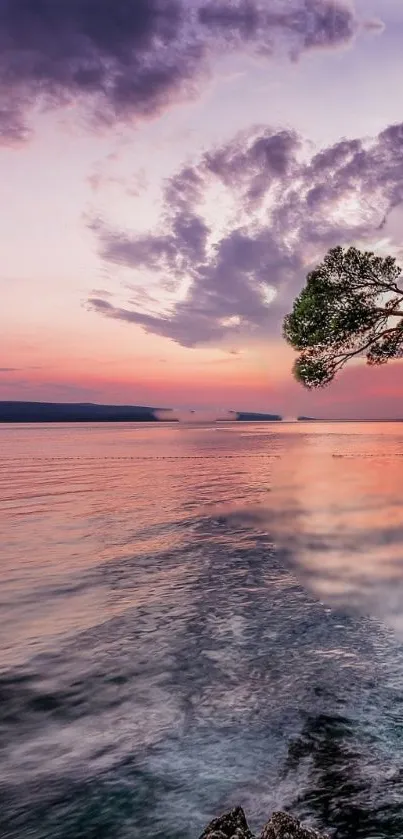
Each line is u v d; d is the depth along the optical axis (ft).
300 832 7.41
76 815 9.79
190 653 18.25
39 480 91.04
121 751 12.07
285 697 14.55
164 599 24.93
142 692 15.29
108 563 32.22
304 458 140.05
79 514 52.29
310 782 10.44
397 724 12.78
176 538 39.99
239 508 55.26
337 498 62.34
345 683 15.35
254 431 543.39
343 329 66.18
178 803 10.05
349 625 20.84
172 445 240.32
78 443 277.64
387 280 65.41
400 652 17.83
